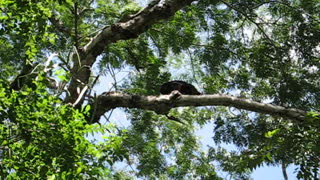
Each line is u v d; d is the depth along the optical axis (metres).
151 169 11.23
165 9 7.29
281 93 10.07
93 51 7.50
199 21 11.12
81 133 4.72
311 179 5.81
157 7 7.29
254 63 10.59
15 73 9.05
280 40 10.78
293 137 5.90
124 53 10.66
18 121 4.57
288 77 10.13
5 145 4.59
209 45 11.21
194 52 11.45
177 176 12.37
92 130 4.86
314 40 10.30
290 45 10.48
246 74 11.30
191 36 10.75
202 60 11.28
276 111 7.09
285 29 10.66
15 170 4.61
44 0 6.04
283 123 9.77
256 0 10.72
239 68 11.52
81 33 10.03
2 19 5.73
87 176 4.83
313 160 5.84
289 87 10.04
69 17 9.84
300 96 10.02
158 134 12.33
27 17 5.82
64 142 4.63
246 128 10.31
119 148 4.86
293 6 10.80
